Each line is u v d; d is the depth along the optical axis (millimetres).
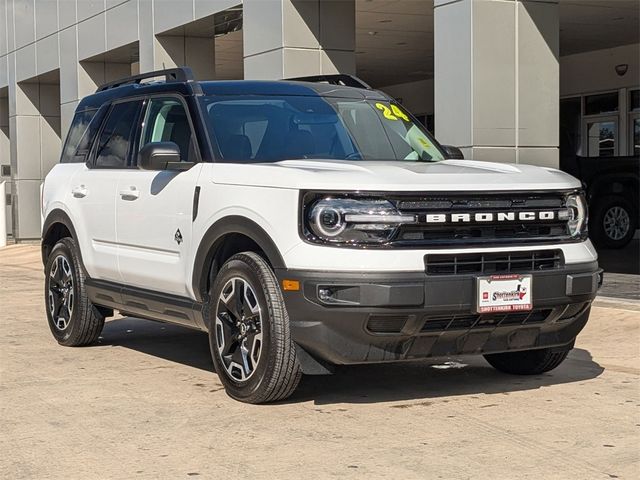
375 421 5277
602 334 8094
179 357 7375
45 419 5449
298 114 6539
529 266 5508
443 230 5297
